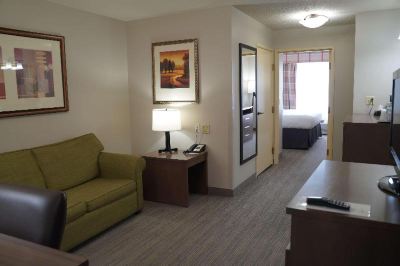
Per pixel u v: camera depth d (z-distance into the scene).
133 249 2.88
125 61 4.59
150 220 3.49
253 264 2.61
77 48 3.83
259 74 5.05
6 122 3.11
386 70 4.11
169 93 4.36
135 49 4.54
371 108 4.20
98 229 3.03
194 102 4.23
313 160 6.24
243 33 4.34
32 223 1.40
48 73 3.46
